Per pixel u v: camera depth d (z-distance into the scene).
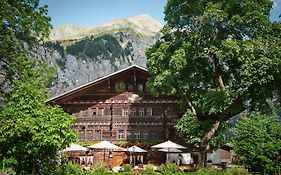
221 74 37.25
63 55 192.00
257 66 30.78
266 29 33.12
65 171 18.80
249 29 33.22
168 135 46.44
